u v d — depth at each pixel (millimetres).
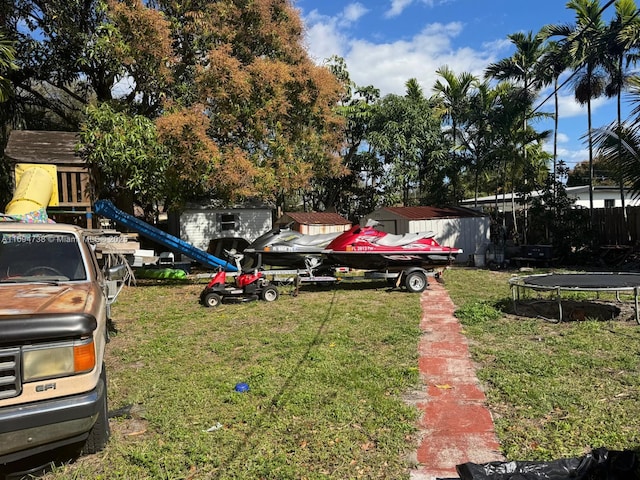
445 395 4805
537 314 8320
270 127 15453
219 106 14391
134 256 12570
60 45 17406
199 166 13703
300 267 12336
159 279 15125
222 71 14000
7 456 3145
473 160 22547
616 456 3029
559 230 16719
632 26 14328
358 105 24906
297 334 7375
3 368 3098
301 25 16703
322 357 6062
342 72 23234
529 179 19375
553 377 5129
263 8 15852
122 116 13938
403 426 4066
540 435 3842
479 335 7027
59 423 3193
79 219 14445
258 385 5094
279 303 10297
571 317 7941
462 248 19109
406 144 22938
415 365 5734
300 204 32906
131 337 7629
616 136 9094
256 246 12172
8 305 3555
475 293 10992
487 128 20672
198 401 4738
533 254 15844
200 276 12711
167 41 14586
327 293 11617
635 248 15164
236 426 4168
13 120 19703
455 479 3129
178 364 6090
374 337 7059
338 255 11680
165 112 14273
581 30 15992
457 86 22875
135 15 14000
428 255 11914
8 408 3104
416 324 7898
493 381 5078
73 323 3303
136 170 13805
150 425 4254
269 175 14703
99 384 3584
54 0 15828
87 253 5078
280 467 3451
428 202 24969
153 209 25781
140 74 15672
